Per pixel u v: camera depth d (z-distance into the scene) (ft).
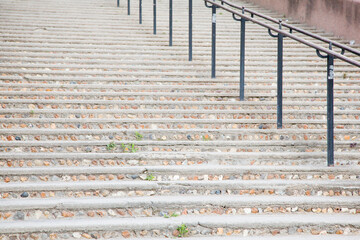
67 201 27.99
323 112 39.01
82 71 43.21
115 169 30.86
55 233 26.25
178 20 62.80
